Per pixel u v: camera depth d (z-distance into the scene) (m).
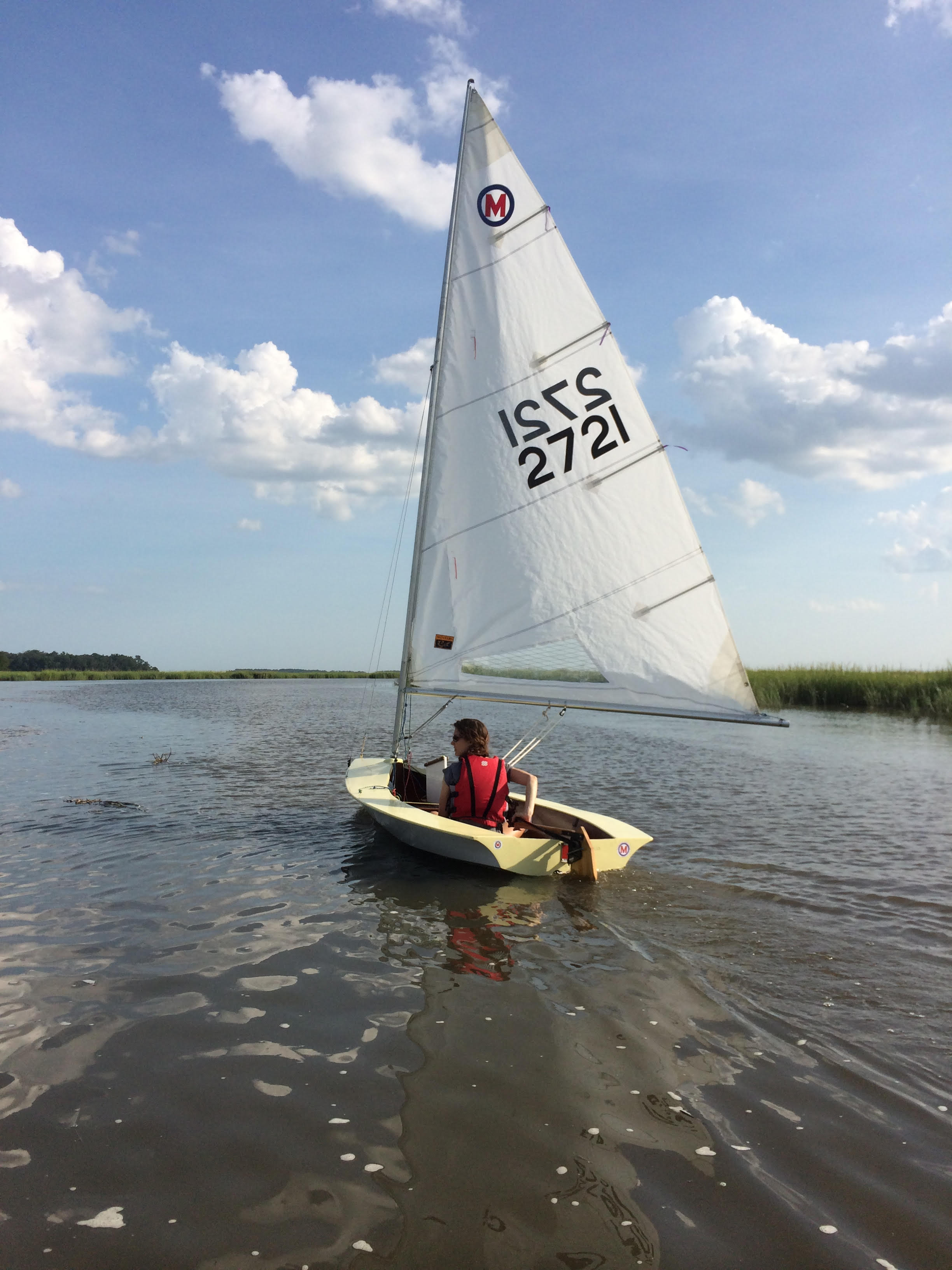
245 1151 2.79
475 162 8.22
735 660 7.88
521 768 12.58
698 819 8.62
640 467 7.97
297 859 6.91
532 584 8.19
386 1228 2.40
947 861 6.87
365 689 44.75
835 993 4.20
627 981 4.34
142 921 5.27
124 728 19.23
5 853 7.07
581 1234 2.38
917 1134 2.92
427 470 8.41
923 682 24.72
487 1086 3.22
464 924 5.27
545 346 8.10
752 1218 2.46
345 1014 3.89
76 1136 2.87
